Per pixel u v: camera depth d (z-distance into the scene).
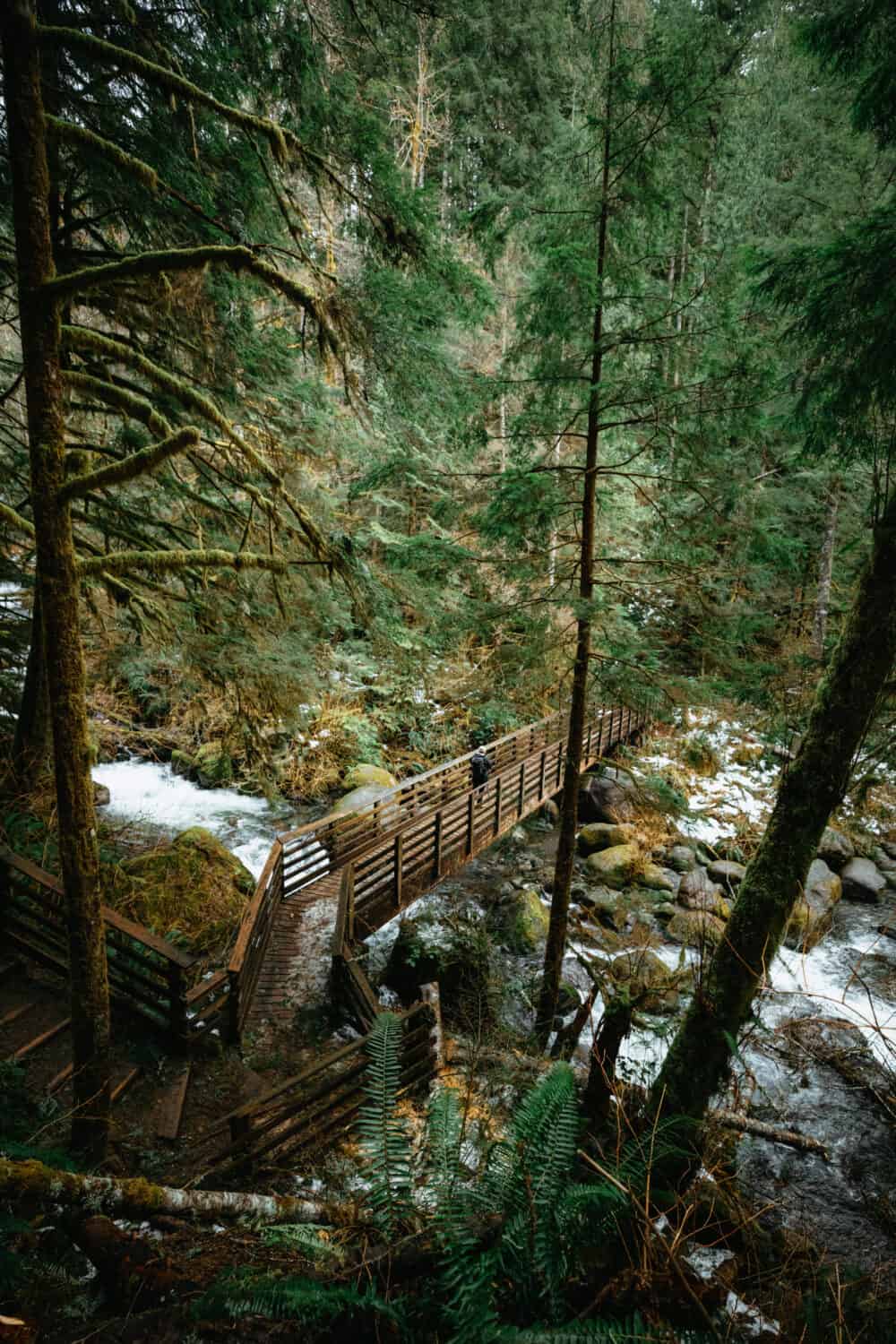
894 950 9.60
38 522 3.06
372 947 9.26
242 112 3.46
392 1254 2.55
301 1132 5.04
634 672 6.79
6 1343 2.32
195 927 7.79
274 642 6.80
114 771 13.85
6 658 7.76
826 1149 5.92
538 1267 2.40
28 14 2.74
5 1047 4.90
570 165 6.27
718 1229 3.93
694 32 5.38
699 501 6.95
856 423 4.96
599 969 8.58
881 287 4.11
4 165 4.84
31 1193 2.67
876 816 11.31
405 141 17.48
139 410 3.31
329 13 5.11
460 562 6.84
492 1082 5.36
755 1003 6.75
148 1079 5.24
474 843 10.37
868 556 4.54
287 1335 2.42
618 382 6.25
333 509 7.52
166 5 4.78
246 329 6.49
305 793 13.38
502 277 14.07
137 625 6.38
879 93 4.27
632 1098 4.83
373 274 4.80
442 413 6.11
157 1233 2.95
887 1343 2.63
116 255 5.75
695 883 11.20
